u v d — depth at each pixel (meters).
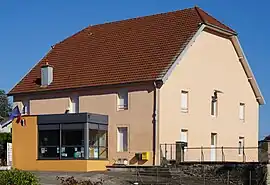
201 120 43.19
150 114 39.56
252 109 49.69
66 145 40.47
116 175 35.69
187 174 36.78
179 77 41.09
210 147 43.91
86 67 44.81
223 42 46.38
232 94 47.06
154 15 46.22
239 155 47.00
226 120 46.09
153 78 39.22
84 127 39.81
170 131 40.06
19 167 42.28
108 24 49.09
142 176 35.91
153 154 39.16
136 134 40.12
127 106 40.75
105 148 41.34
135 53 42.97
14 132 42.94
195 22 43.03
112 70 42.56
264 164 33.84
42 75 45.69
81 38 49.38
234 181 34.78
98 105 42.16
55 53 49.12
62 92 44.16
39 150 41.62
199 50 43.34
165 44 42.09
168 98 39.97
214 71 45.03
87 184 22.56
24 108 46.66
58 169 40.50
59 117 40.94
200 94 43.25
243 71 48.72
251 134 49.25
